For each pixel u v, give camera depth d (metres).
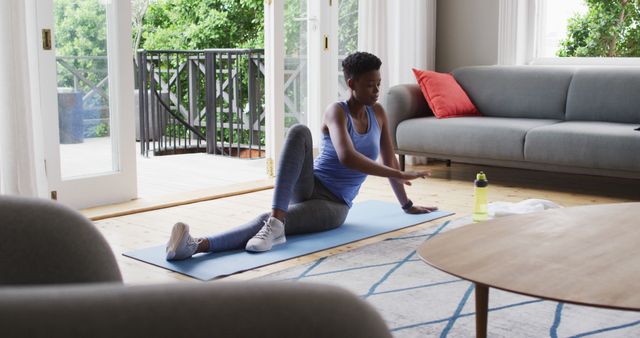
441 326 2.20
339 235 3.32
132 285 0.52
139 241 3.30
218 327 0.52
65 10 3.80
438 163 5.73
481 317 1.82
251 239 3.07
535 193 4.49
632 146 4.04
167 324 0.50
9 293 0.48
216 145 6.48
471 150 4.65
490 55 5.71
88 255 1.00
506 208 3.71
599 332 2.15
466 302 2.41
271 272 2.77
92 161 4.00
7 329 0.46
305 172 3.23
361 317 0.58
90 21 3.92
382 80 5.47
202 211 3.96
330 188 3.37
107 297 0.50
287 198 3.14
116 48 4.04
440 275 2.72
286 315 0.55
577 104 4.79
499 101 5.14
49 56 3.71
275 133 4.93
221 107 6.38
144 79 6.35
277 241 3.13
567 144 4.26
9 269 0.96
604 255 1.71
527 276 1.56
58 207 1.01
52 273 0.98
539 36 5.70
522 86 5.06
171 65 8.96
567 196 4.40
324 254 3.02
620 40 5.37
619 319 2.26
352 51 5.38
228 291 0.54
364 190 4.54
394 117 5.01
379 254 3.01
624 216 2.12
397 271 2.77
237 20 10.41
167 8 10.44
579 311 2.33
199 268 2.80
